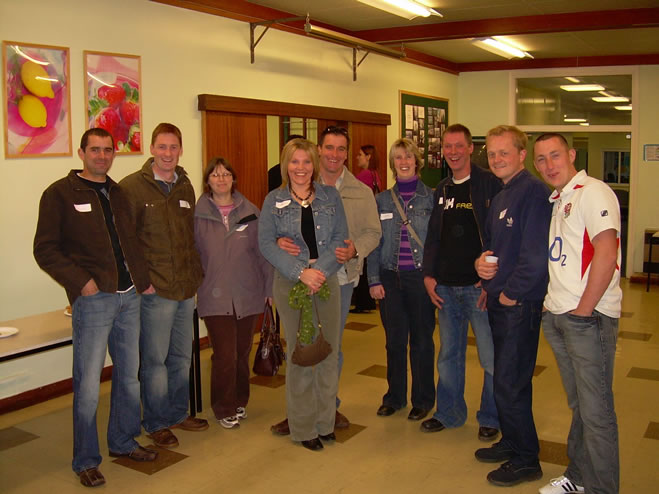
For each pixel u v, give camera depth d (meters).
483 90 9.28
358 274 3.35
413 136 8.17
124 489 2.83
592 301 2.31
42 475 2.99
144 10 4.52
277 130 6.09
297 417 3.21
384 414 3.66
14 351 2.78
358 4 5.57
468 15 6.05
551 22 6.05
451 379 3.43
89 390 2.85
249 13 5.41
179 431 3.48
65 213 2.78
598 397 2.40
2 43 3.67
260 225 3.13
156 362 3.26
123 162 4.43
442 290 3.33
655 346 5.18
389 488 2.81
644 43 7.52
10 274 3.82
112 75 4.30
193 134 4.98
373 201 3.42
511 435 2.86
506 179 2.88
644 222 8.60
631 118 8.62
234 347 3.48
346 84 6.79
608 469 2.42
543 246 2.62
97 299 2.83
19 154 3.80
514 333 2.77
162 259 3.14
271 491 2.79
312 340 3.10
